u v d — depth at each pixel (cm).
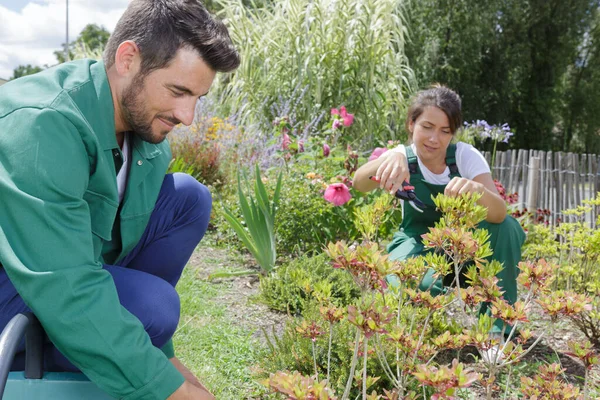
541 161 612
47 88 125
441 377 103
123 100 129
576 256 358
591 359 137
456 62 2105
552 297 141
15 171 113
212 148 550
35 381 121
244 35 755
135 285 142
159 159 158
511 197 489
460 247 143
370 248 124
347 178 395
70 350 115
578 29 2347
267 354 223
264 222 349
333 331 208
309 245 391
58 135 118
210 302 296
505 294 252
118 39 127
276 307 293
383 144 654
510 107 2258
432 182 268
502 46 2250
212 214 459
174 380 121
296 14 719
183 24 123
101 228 135
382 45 724
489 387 144
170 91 126
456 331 191
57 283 111
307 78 688
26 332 118
